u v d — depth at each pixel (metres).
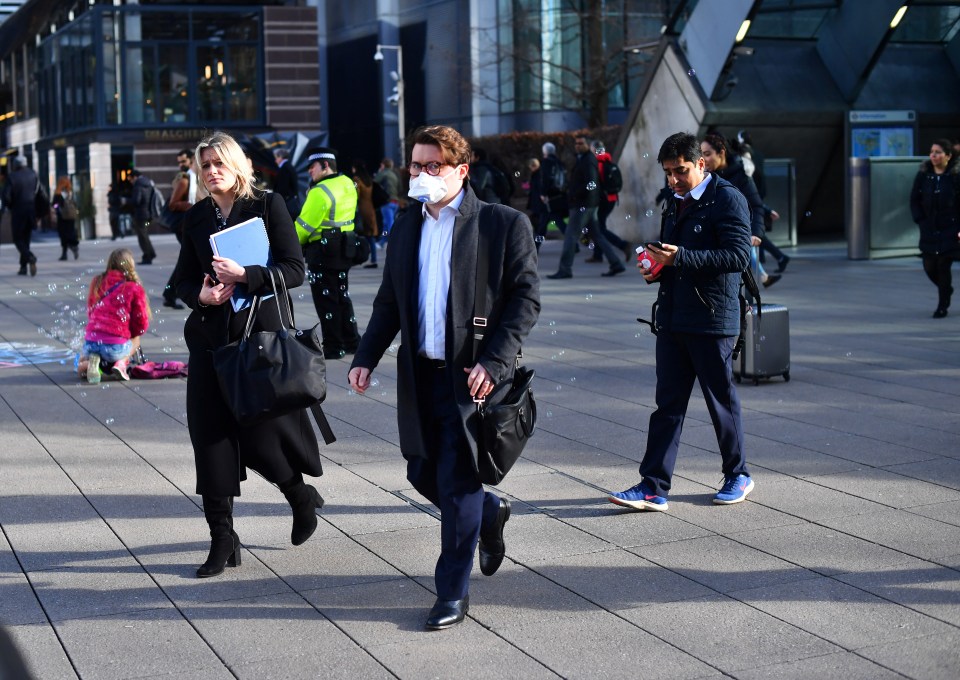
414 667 3.82
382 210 21.36
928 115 20.48
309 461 4.81
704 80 18.84
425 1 45.06
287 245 4.73
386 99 47.22
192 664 3.86
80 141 40.62
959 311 12.06
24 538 5.23
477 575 4.70
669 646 3.96
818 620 4.16
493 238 4.21
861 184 17.41
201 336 4.67
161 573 4.76
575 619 4.22
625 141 20.72
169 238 33.31
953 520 5.28
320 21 51.31
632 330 11.41
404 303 4.23
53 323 12.89
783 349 8.51
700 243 5.43
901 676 3.70
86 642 4.05
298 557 4.95
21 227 19.28
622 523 5.34
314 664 3.86
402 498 5.82
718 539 5.09
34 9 43.22
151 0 39.22
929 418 7.34
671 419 5.52
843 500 5.62
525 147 30.88
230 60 39.84
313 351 4.55
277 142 22.91
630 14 30.78
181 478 6.25
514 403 4.14
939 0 19.00
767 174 19.30
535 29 37.81
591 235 16.78
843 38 19.58
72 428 7.49
